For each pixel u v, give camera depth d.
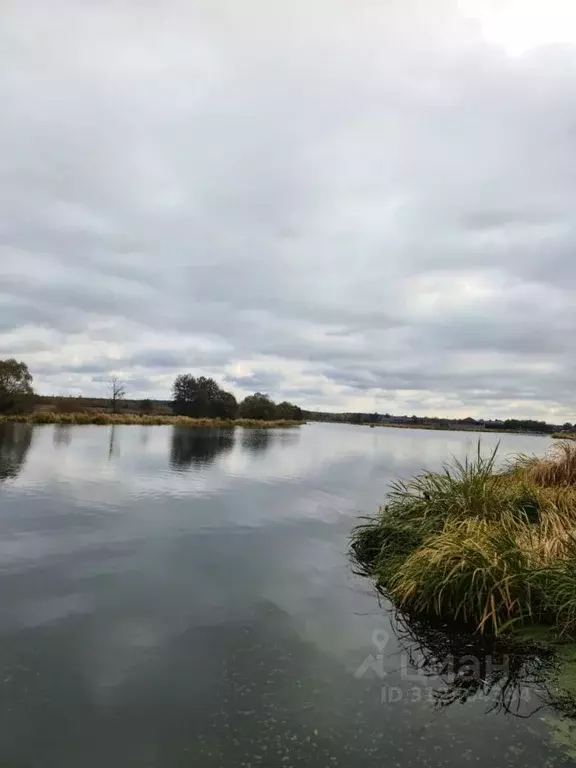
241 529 8.51
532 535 6.04
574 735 3.16
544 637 4.46
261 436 37.06
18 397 37.16
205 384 56.78
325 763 2.87
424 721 3.29
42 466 14.45
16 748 2.93
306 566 6.64
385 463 21.02
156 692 3.54
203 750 2.95
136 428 36.22
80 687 3.58
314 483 14.35
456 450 29.38
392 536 7.02
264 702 3.46
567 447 9.84
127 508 9.63
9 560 6.38
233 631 4.58
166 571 6.21
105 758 2.87
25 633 4.39
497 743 3.07
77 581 5.73
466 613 4.84
